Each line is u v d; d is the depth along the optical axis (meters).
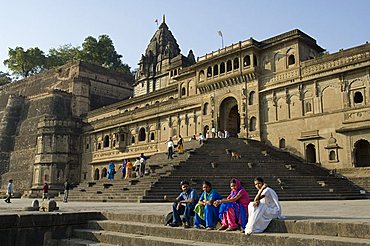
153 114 50.28
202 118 43.16
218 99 41.75
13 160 65.19
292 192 22.53
